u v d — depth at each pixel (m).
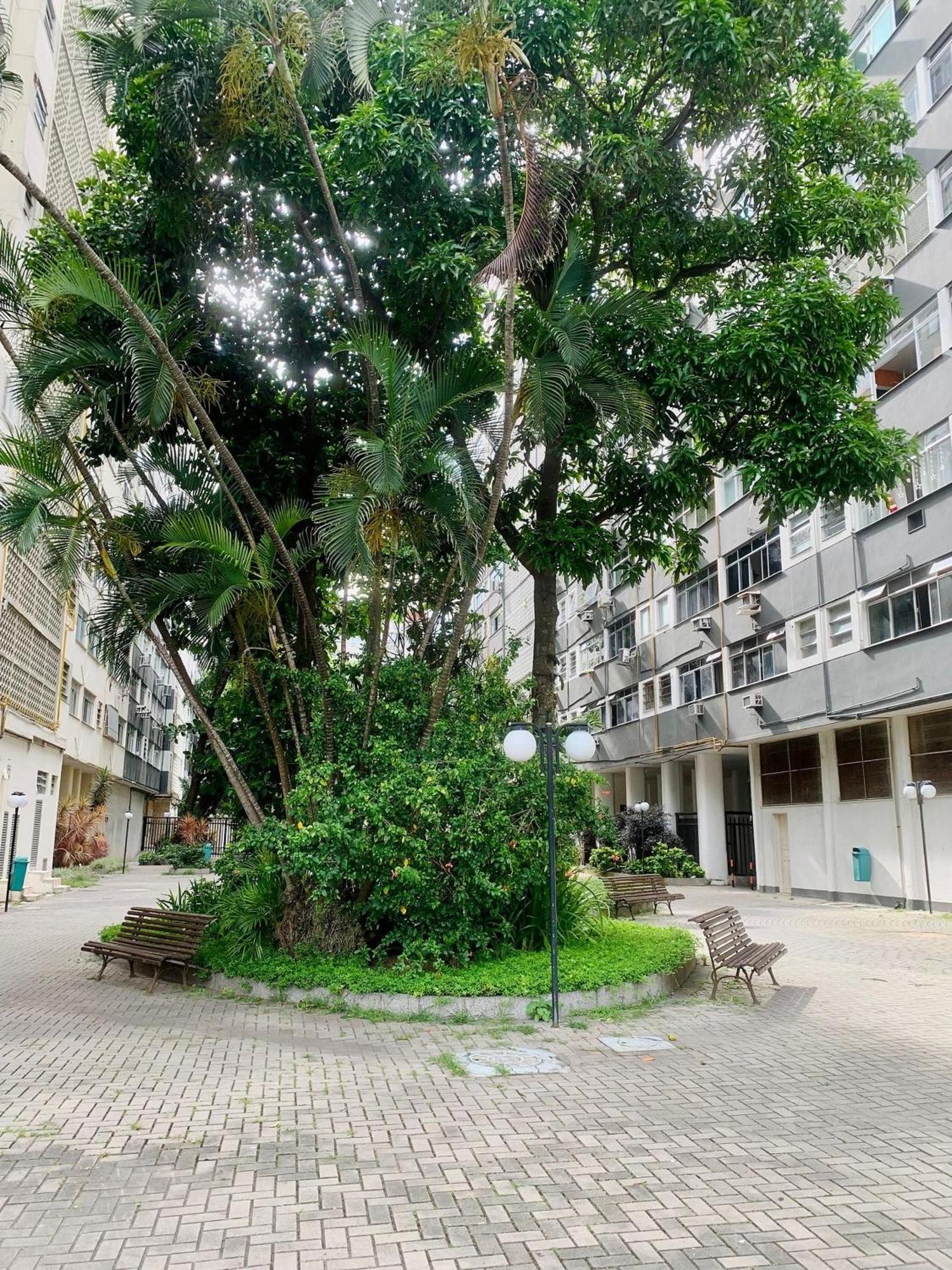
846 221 11.52
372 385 10.12
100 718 35.41
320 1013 8.55
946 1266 3.73
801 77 11.66
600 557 11.55
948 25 18.86
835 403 10.58
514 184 10.90
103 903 20.42
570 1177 4.65
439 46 9.17
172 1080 6.35
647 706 31.70
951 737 18.98
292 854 8.88
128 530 10.58
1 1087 6.14
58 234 11.52
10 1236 3.92
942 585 17.89
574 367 9.25
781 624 23.48
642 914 18.27
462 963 9.40
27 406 9.69
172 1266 3.68
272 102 9.63
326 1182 4.55
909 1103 6.04
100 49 9.83
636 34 10.53
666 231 11.70
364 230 10.95
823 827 23.12
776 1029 8.30
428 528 10.50
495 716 10.73
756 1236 3.99
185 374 10.44
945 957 13.05
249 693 11.80
